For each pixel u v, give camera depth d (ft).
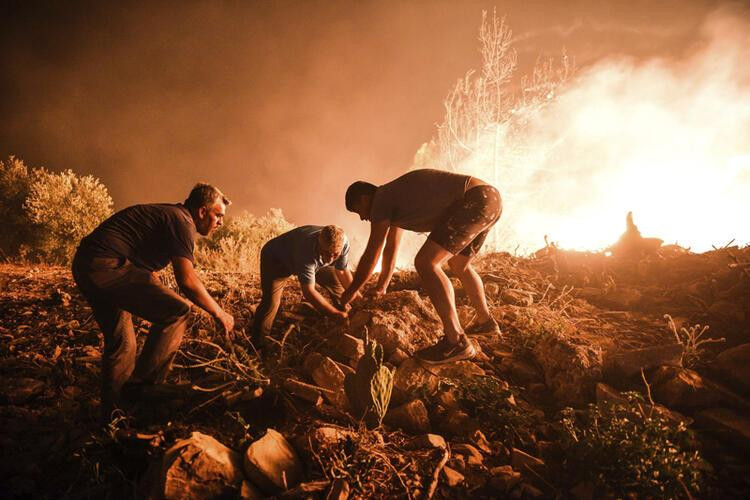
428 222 10.58
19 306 14.51
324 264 11.82
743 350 10.39
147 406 9.71
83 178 32.09
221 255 27.81
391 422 9.68
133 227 9.50
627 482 8.02
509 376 11.23
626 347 11.76
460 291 14.16
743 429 9.04
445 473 8.43
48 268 20.66
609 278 14.97
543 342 11.31
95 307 9.64
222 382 10.55
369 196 11.01
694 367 10.73
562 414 9.80
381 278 11.32
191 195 10.23
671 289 13.96
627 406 9.17
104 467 8.70
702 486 8.18
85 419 9.86
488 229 10.94
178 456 7.91
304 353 11.83
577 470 8.57
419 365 10.63
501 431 9.57
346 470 8.17
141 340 12.37
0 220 30.01
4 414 9.77
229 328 9.96
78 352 12.03
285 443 8.75
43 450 9.04
